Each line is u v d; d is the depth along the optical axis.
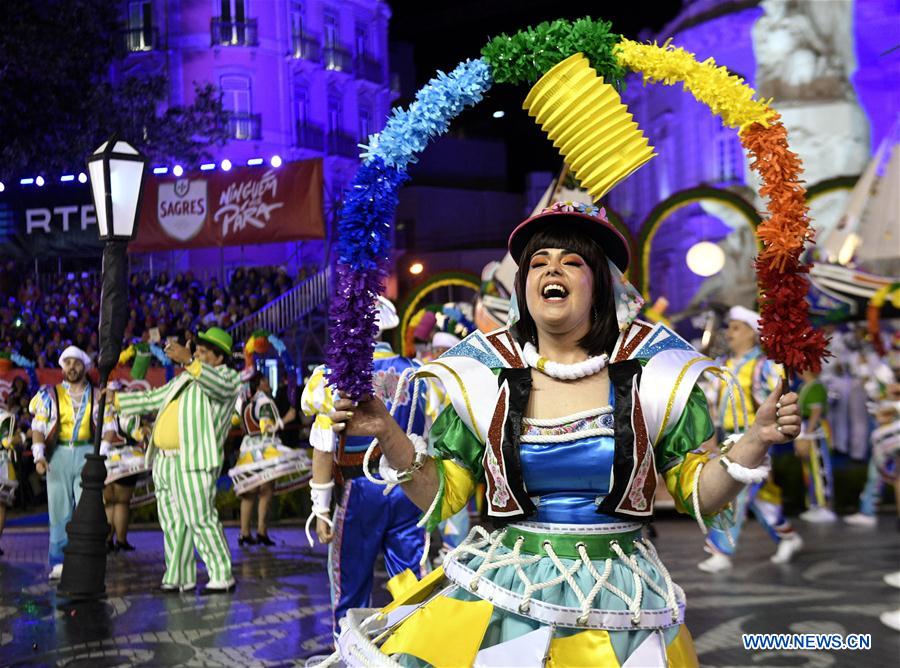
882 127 25.77
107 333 8.12
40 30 23.98
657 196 27.36
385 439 2.88
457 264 34.12
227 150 31.23
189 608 7.44
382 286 2.84
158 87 26.77
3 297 22.89
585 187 3.01
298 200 17.14
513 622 2.82
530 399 2.97
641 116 28.38
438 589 3.14
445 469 3.02
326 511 5.18
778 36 26.28
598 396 2.95
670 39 2.95
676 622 2.86
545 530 2.89
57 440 8.98
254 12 31.88
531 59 2.92
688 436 2.92
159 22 31.33
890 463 8.38
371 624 3.05
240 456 10.68
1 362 13.76
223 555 8.08
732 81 2.85
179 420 8.05
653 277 26.89
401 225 35.66
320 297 21.56
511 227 37.06
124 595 8.01
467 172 37.88
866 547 9.45
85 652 6.20
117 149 7.98
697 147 26.06
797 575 8.16
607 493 2.88
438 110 2.92
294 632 6.62
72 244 18.06
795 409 2.67
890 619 6.45
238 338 21.23
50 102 24.20
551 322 2.96
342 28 34.91
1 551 10.37
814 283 14.78
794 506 12.14
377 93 37.03
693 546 9.63
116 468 10.30
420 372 3.04
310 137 33.16
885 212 14.89
